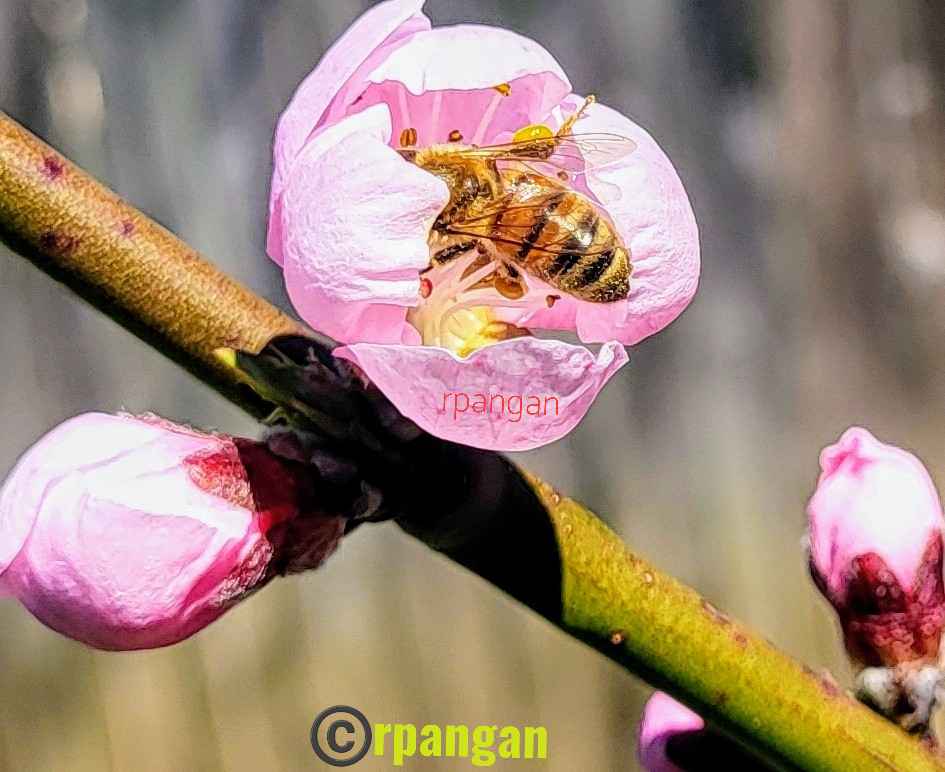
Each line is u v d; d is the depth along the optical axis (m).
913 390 0.54
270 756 0.48
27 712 0.48
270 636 0.48
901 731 0.20
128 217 0.19
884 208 0.55
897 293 0.54
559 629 0.20
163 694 0.48
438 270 0.20
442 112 0.20
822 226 0.55
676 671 0.20
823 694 0.20
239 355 0.19
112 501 0.19
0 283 0.51
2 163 0.19
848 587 0.21
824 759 0.20
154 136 0.52
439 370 0.19
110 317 0.19
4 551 0.19
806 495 0.51
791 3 0.55
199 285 0.19
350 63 0.19
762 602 0.50
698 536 0.51
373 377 0.19
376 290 0.19
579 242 0.20
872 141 0.55
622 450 0.52
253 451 0.19
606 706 0.47
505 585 0.20
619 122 0.20
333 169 0.19
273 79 0.52
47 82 0.51
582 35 0.54
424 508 0.19
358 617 0.49
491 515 0.20
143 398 0.51
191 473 0.19
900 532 0.21
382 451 0.19
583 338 0.20
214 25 0.52
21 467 0.19
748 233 0.54
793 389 0.53
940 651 0.21
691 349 0.53
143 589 0.19
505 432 0.19
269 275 0.52
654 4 0.54
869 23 0.55
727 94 0.55
